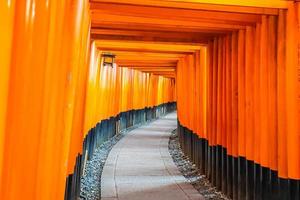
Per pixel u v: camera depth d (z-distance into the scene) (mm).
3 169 1635
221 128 7020
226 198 6531
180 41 7926
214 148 7453
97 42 8539
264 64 4996
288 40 4438
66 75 2855
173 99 40844
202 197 6820
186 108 11461
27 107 1770
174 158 11438
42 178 2154
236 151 6191
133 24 6309
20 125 1711
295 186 4297
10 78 1656
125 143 14891
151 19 5910
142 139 16312
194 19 5430
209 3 4473
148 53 10719
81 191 7086
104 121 13453
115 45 9023
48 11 1947
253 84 5516
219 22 5562
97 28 6805
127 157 11570
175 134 18516
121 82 16781
